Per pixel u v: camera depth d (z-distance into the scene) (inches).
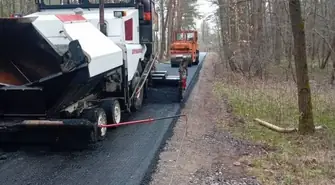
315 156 298.2
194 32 1251.2
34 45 281.6
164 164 277.0
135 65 411.2
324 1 853.2
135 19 427.2
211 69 1110.4
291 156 298.7
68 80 270.4
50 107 289.0
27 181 247.3
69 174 259.3
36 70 295.3
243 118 434.3
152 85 511.8
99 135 324.8
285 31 808.3
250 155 302.8
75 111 312.7
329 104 490.3
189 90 645.9
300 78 358.6
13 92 275.9
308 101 359.9
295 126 393.7
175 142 333.7
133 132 366.0
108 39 336.5
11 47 286.7
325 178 255.1
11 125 283.0
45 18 291.9
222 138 352.2
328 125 396.5
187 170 265.9
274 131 380.5
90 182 245.1
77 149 312.0
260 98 529.0
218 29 1066.7
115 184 241.8
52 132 305.3
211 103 535.8
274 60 928.3
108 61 309.3
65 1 436.8
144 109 470.0
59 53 277.7
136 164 278.2
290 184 243.6
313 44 1042.1
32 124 283.6
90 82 300.5
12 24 274.2
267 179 251.1
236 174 259.6
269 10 858.1
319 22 857.5
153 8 481.7
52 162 283.9
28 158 293.3
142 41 466.0
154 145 324.2
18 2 1289.4
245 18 844.6
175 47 1159.0
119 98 374.3
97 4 432.8
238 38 842.2
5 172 263.1
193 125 398.9
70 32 285.3
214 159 291.3
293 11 347.6
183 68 543.8
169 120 416.8
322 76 957.2
